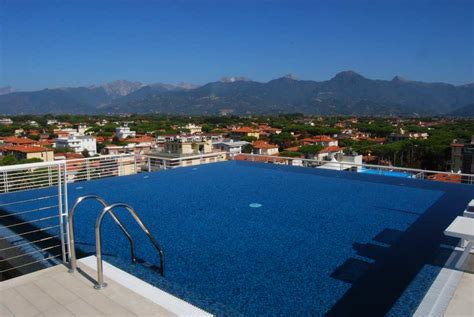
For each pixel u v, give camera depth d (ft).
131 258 11.89
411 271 11.03
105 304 7.99
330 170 32.35
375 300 9.31
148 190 23.73
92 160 28.84
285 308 9.00
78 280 9.16
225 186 25.09
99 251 8.61
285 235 14.62
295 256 12.41
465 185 25.62
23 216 17.30
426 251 12.73
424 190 23.68
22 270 12.42
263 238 14.26
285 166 34.71
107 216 17.42
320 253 12.66
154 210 18.57
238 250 12.98
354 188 24.34
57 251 12.50
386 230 15.19
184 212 18.17
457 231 10.21
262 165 35.47
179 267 11.46
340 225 15.93
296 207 19.15
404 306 8.92
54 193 22.85
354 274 10.94
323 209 18.72
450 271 10.78
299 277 10.77
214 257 12.32
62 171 10.61
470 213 13.09
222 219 16.92
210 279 10.64
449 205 19.48
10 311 7.67
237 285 10.26
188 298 9.46
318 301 9.32
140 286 8.89
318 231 15.12
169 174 30.32
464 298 9.10
